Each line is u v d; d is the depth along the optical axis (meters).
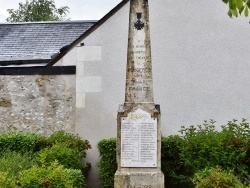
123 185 9.75
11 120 13.05
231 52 12.45
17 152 11.72
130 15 10.15
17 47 15.41
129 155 9.88
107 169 11.84
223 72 12.43
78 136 12.66
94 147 12.62
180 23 12.58
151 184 9.75
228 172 9.39
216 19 12.52
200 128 11.46
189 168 11.34
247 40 12.43
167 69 12.52
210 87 12.42
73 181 8.86
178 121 12.40
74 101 12.86
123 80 12.65
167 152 11.65
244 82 12.38
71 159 10.98
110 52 12.71
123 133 9.92
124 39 12.69
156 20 12.62
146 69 10.04
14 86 13.10
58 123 12.87
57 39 15.79
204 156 10.46
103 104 12.66
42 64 14.35
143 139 9.89
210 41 12.50
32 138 12.16
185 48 12.53
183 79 12.48
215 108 12.38
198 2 12.58
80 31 16.12
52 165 8.62
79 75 12.77
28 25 16.53
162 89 12.48
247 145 10.51
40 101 12.99
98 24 12.76
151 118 9.90
